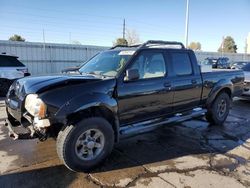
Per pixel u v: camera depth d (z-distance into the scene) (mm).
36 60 17203
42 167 3730
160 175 3555
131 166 3818
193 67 5203
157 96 4426
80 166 3547
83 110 3543
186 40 20047
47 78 3703
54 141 4734
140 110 4234
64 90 3404
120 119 4020
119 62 4184
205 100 5578
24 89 3557
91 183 3330
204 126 5906
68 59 18766
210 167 3826
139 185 3287
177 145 4695
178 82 4785
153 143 4770
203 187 3266
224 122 6293
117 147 4551
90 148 3623
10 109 3840
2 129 5469
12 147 4453
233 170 3746
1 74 9812
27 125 3553
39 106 3248
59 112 3295
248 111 7684
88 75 4059
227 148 4590
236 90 6371
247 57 35719
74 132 3424
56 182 3340
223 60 23031
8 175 3486
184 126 5871
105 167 3777
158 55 4520
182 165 3873
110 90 3770
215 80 5695
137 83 4102
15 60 10492
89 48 19688
